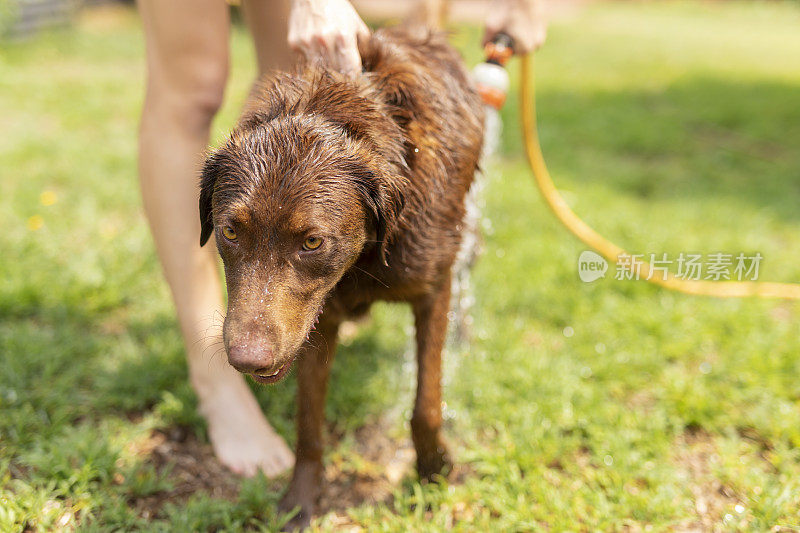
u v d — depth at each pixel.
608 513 2.45
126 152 5.90
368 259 2.06
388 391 3.17
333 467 2.78
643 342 3.49
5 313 3.54
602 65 10.89
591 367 3.32
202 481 2.67
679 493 2.60
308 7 2.12
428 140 2.08
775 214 5.07
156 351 3.30
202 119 2.63
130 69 9.48
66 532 2.33
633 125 7.21
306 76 2.04
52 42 10.41
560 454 2.80
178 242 2.66
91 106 7.23
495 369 3.28
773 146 6.78
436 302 2.32
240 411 2.79
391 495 2.66
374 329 3.57
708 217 4.95
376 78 2.07
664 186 5.70
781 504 2.47
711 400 3.05
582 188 5.46
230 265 1.81
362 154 1.83
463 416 3.00
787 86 9.13
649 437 2.85
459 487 2.62
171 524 2.42
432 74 2.23
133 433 2.83
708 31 15.69
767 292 3.94
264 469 2.70
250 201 1.71
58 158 5.62
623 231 4.63
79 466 2.60
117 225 4.62
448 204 2.20
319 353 2.34
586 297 3.88
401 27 2.48
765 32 15.83
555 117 7.62
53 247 4.16
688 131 7.27
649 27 16.06
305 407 2.43
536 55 11.77
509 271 4.10
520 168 5.93
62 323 3.51
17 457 2.65
